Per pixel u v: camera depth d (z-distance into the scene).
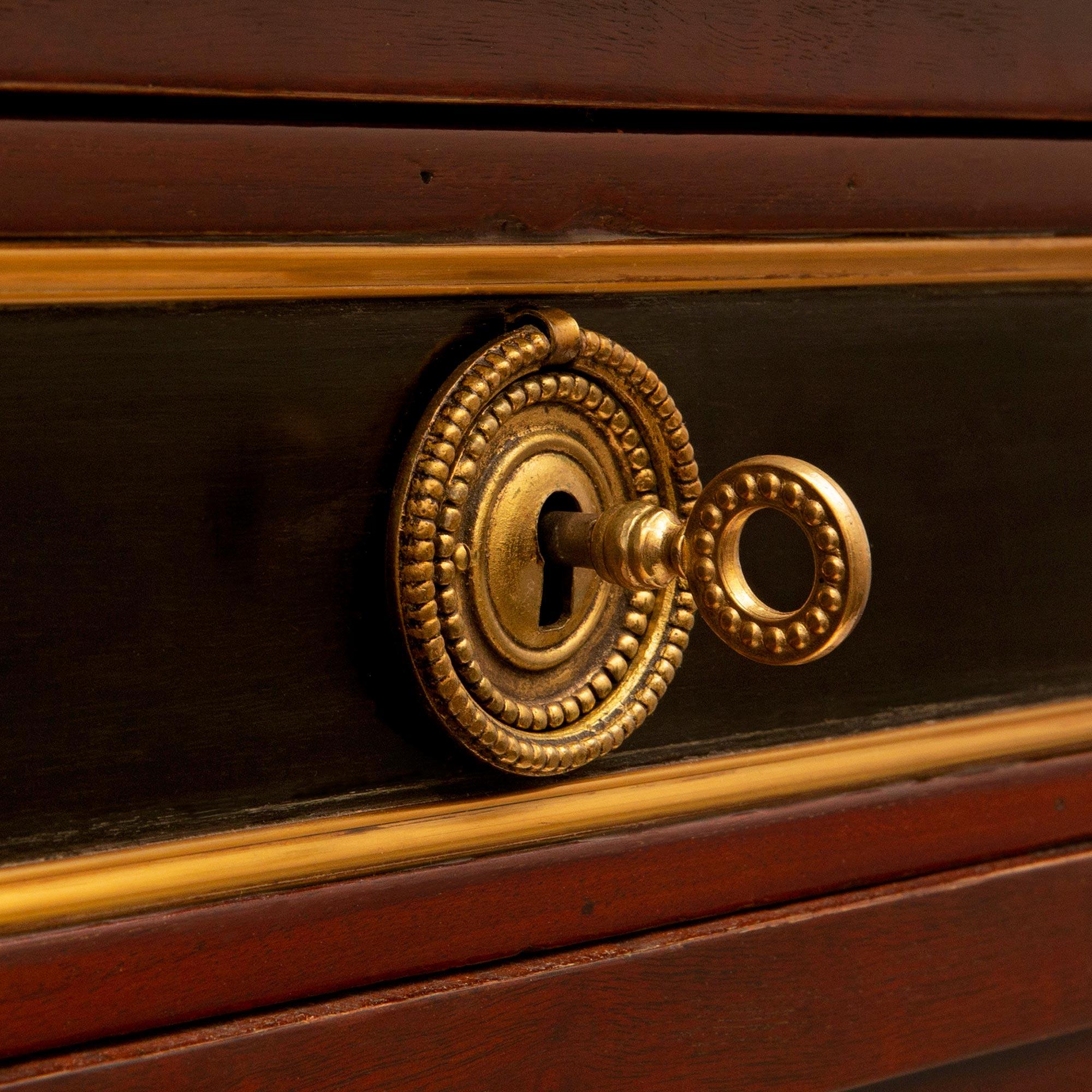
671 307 0.50
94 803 0.47
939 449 0.52
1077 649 0.54
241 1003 0.48
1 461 0.46
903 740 0.52
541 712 0.49
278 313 0.48
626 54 0.49
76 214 0.46
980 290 0.52
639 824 0.51
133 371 0.47
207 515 0.47
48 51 0.46
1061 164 0.53
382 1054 0.49
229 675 0.48
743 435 0.51
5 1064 0.47
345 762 0.48
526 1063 0.50
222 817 0.48
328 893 0.48
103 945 0.47
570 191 0.49
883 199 0.51
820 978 0.52
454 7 0.48
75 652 0.47
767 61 0.50
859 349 0.52
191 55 0.46
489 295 0.49
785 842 0.52
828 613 0.47
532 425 0.49
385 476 0.48
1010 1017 0.54
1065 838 0.54
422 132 0.48
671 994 0.51
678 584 0.50
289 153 0.47
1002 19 0.51
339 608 0.48
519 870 0.50
